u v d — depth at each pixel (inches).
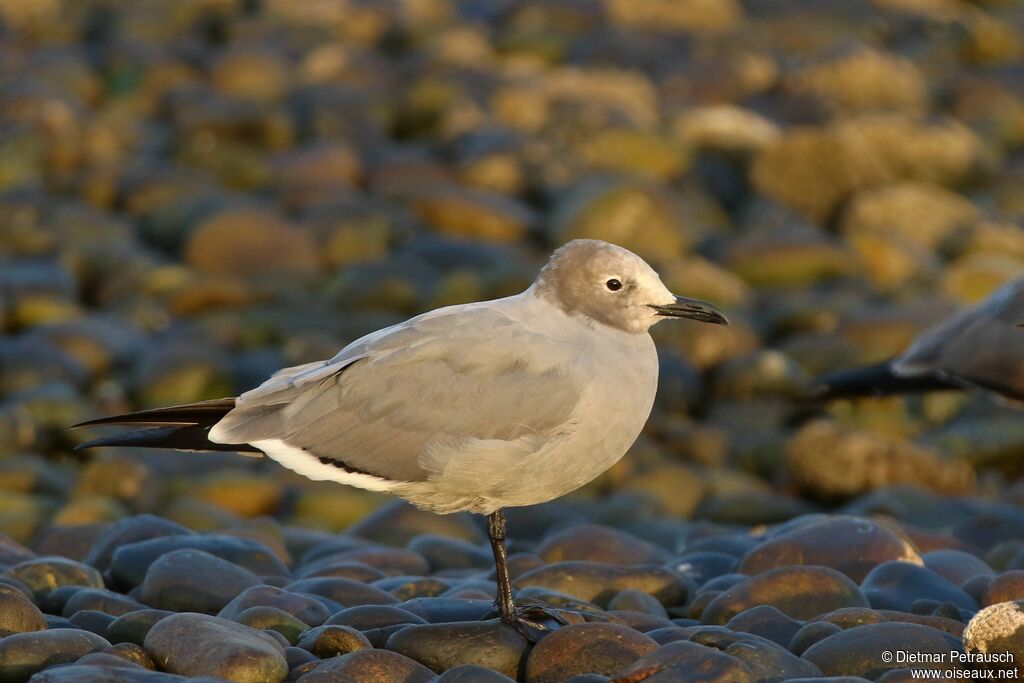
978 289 697.6
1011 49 1091.3
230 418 303.1
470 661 287.6
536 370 298.5
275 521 441.1
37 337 604.1
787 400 588.7
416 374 299.0
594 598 339.9
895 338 617.3
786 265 700.7
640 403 306.7
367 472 301.4
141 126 907.4
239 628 284.4
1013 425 555.5
